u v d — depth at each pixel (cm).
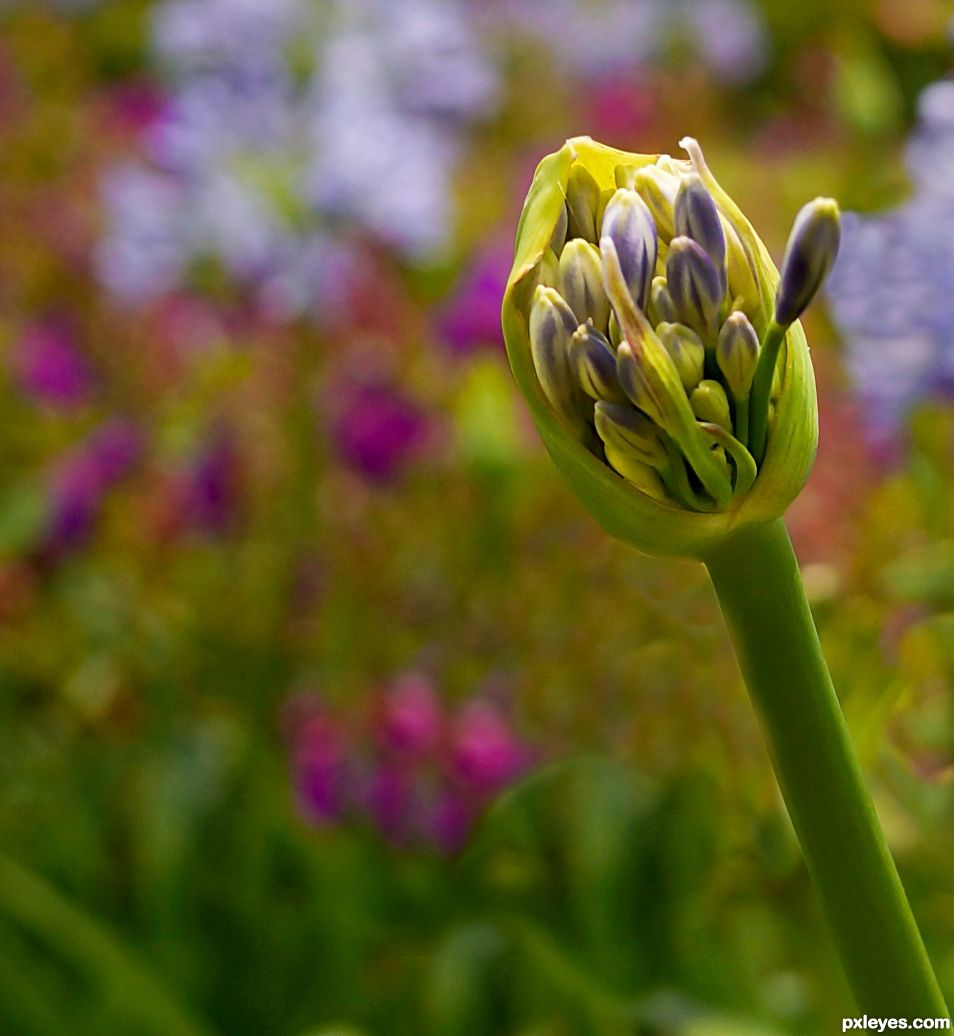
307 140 142
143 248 142
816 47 265
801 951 92
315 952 110
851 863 42
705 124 251
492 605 133
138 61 322
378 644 134
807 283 41
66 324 172
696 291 41
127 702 133
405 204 141
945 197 97
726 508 42
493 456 132
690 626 112
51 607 146
